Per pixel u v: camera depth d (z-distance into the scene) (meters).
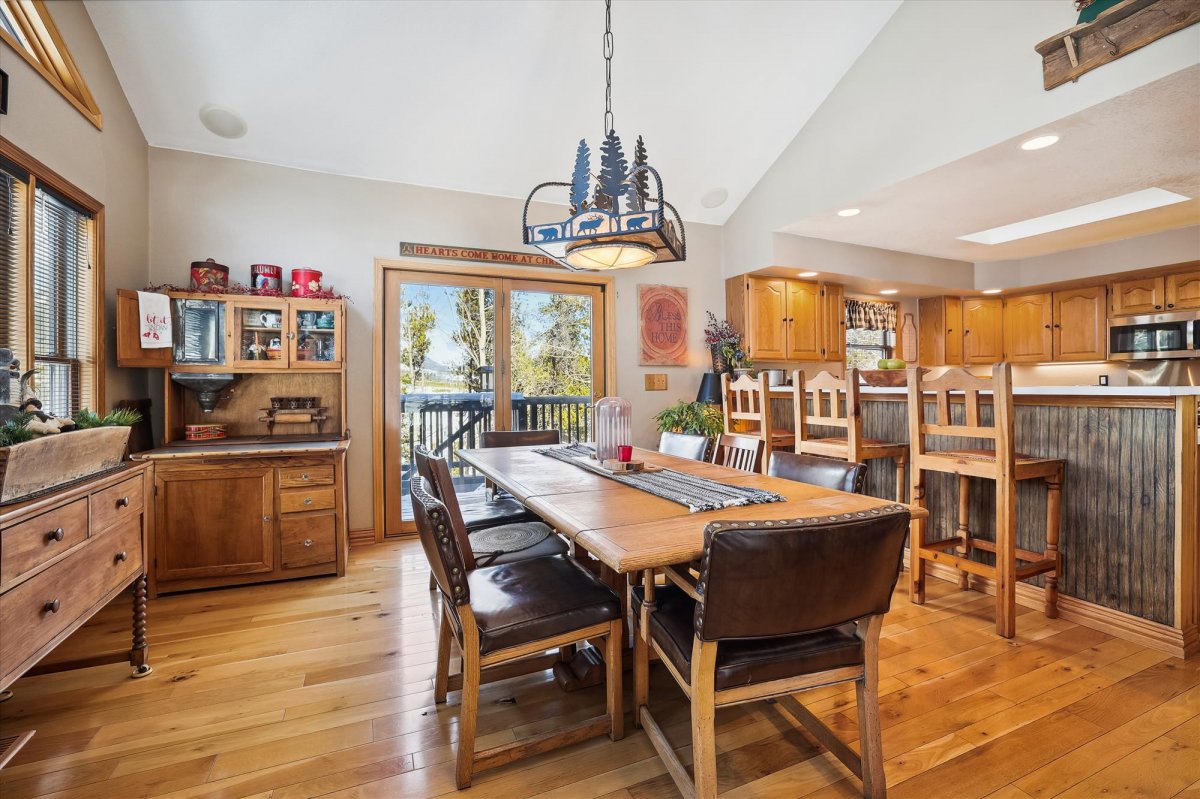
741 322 4.46
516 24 2.78
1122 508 2.19
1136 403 2.13
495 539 2.13
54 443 1.39
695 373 4.55
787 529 1.04
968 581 2.71
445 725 1.65
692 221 4.54
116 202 2.71
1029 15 2.51
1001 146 2.68
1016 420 2.61
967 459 2.33
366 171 3.47
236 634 2.25
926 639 2.16
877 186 3.24
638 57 3.08
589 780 1.42
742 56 3.19
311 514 2.88
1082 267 4.64
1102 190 3.26
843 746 1.41
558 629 1.47
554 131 3.44
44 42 2.23
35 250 2.12
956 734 1.57
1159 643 2.06
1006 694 1.77
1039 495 2.49
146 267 3.00
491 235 3.83
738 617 1.07
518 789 1.38
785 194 3.94
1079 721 1.63
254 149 3.19
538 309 4.05
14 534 1.21
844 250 4.44
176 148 3.10
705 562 1.05
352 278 3.48
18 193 2.02
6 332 1.96
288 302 3.05
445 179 3.64
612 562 1.11
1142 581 2.13
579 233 1.85
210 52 2.66
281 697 1.79
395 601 2.60
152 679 1.89
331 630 2.29
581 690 1.85
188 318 2.88
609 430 2.30
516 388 3.98
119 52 2.61
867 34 3.24
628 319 4.30
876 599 1.18
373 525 3.55
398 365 3.64
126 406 2.76
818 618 1.12
